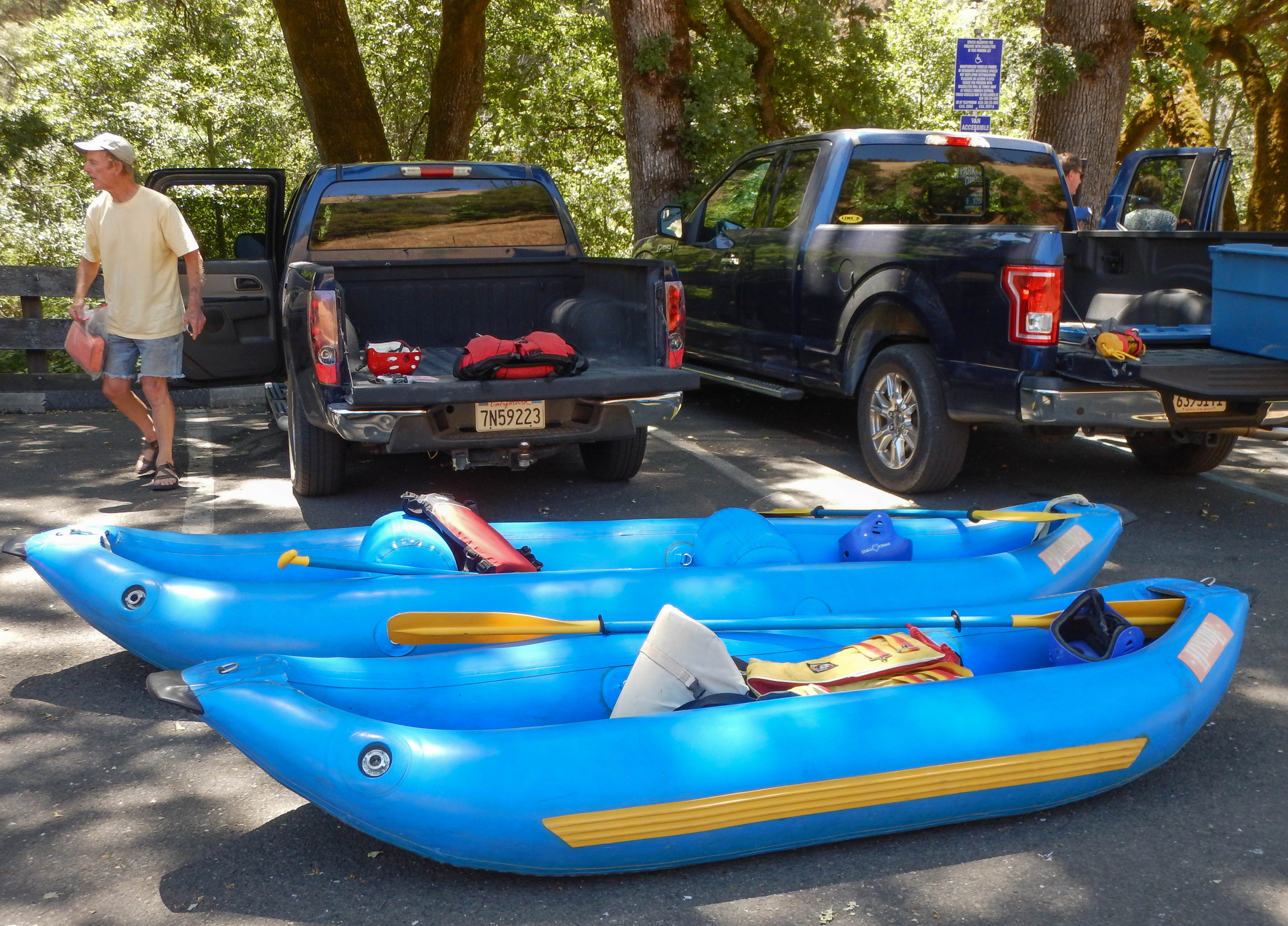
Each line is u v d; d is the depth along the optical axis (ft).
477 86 59.67
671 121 40.86
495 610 11.97
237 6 98.68
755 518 13.99
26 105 92.12
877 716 9.57
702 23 58.80
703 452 25.66
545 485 22.59
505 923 8.80
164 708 12.57
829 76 73.05
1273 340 18.63
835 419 30.12
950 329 19.94
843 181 24.06
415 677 10.42
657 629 10.31
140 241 20.75
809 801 9.24
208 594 12.03
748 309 26.40
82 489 21.85
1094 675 10.34
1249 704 12.85
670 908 8.98
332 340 17.80
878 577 13.04
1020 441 27.50
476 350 18.51
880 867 9.57
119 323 21.16
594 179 91.76
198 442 26.99
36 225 86.22
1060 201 26.35
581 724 9.28
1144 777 11.16
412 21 82.53
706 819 9.02
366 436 17.80
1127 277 22.33
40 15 115.14
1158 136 95.04
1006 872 9.48
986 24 53.93
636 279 20.74
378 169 22.63
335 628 11.85
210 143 99.19
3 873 9.43
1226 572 17.35
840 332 23.02
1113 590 12.40
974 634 11.91
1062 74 35.40
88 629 14.75
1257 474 24.26
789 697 10.05
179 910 8.95
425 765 8.80
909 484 21.31
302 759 8.82
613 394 18.95
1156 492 22.36
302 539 14.05
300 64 47.52
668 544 14.61
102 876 9.40
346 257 22.57
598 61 86.12
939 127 90.74
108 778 11.03
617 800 8.85
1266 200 64.44
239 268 25.04
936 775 9.52
